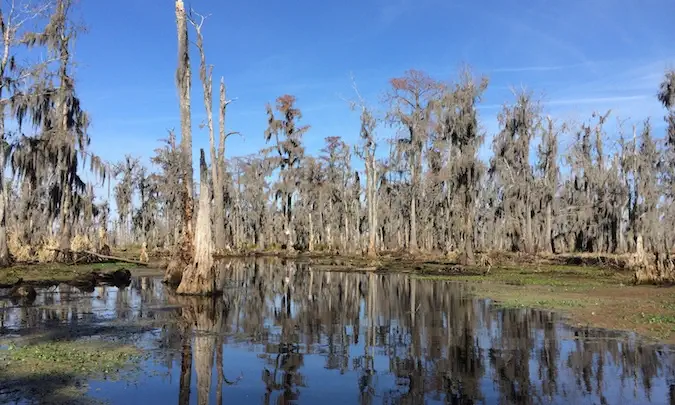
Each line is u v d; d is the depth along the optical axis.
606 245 44.47
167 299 15.62
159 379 7.02
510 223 41.59
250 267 32.94
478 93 32.72
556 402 6.10
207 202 17.45
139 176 57.97
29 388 6.42
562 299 15.06
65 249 27.38
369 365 7.85
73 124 28.06
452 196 42.41
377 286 20.34
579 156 46.97
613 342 9.19
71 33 27.19
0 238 23.72
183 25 18.59
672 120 38.97
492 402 6.13
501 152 42.56
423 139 39.62
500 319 11.80
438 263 33.03
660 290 17.48
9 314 12.34
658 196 41.62
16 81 24.45
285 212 49.91
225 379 7.11
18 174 25.62
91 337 9.63
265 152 50.28
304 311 13.42
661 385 6.68
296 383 6.96
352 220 56.88
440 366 7.80
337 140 56.66
